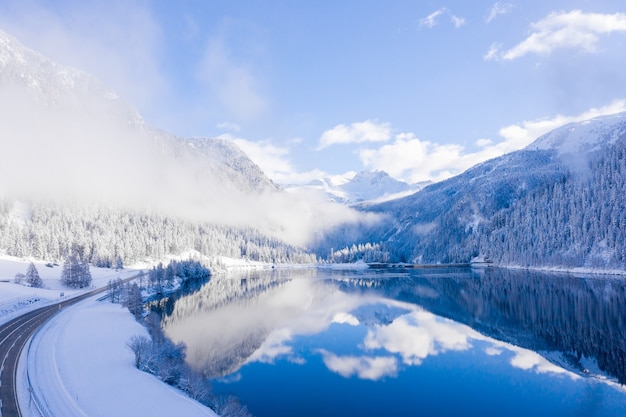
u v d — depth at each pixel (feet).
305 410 186.09
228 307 459.73
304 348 293.64
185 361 236.22
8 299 330.75
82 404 132.77
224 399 174.81
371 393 206.49
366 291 607.37
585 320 355.56
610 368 240.53
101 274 595.88
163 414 129.90
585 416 179.42
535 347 287.89
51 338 218.18
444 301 496.64
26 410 120.57
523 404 193.57
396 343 307.78
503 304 455.22
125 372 167.73
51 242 647.15
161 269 546.67
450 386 217.77
